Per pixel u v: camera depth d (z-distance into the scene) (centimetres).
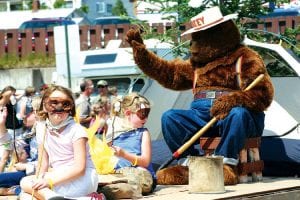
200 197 788
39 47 3158
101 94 1744
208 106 916
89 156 754
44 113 760
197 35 932
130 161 837
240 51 915
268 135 1048
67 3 4997
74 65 1969
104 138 842
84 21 3888
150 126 1138
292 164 980
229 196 791
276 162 988
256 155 918
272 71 1126
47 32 3152
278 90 1088
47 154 762
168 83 959
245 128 881
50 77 3020
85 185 743
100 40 3012
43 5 5003
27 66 3102
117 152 830
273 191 840
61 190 739
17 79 3041
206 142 900
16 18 4131
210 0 1429
